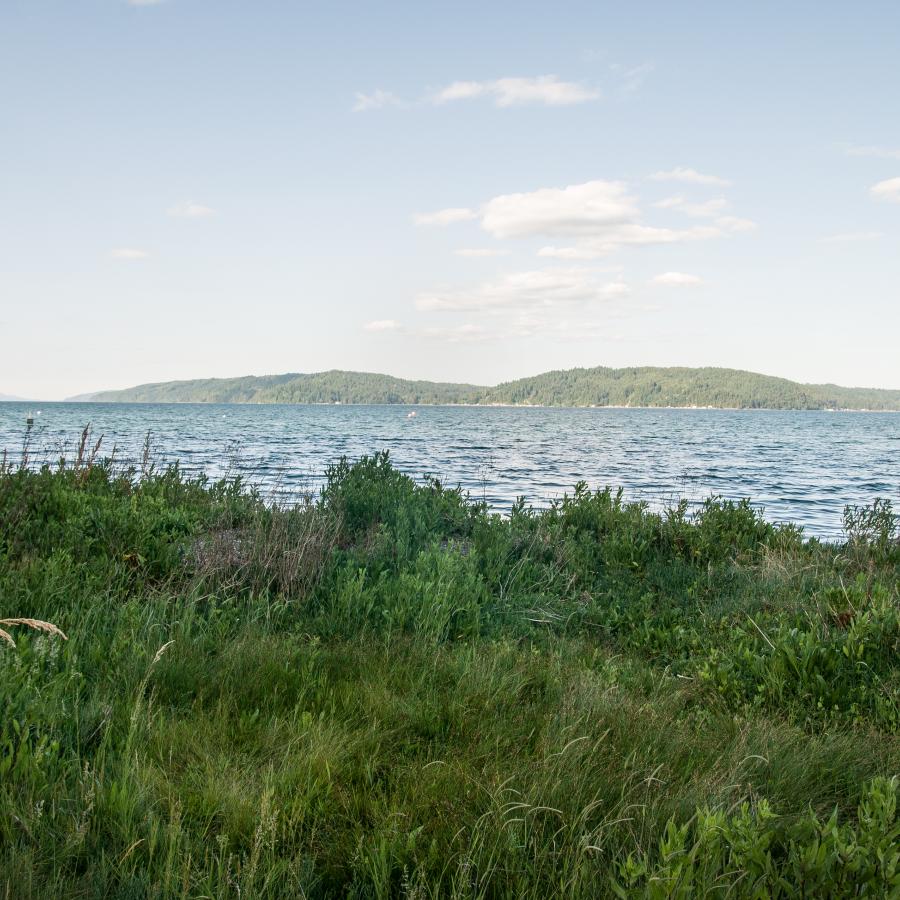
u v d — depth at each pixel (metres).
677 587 8.12
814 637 5.16
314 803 2.93
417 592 6.21
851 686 4.74
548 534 9.41
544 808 2.78
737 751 3.51
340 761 3.23
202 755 3.21
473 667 4.70
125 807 2.70
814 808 3.10
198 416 116.62
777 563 8.57
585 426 97.25
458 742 3.59
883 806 2.49
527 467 30.53
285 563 6.73
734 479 27.41
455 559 7.23
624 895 2.15
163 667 4.20
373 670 4.61
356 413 177.88
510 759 3.35
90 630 4.72
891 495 23.05
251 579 6.65
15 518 7.04
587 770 3.14
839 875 2.22
